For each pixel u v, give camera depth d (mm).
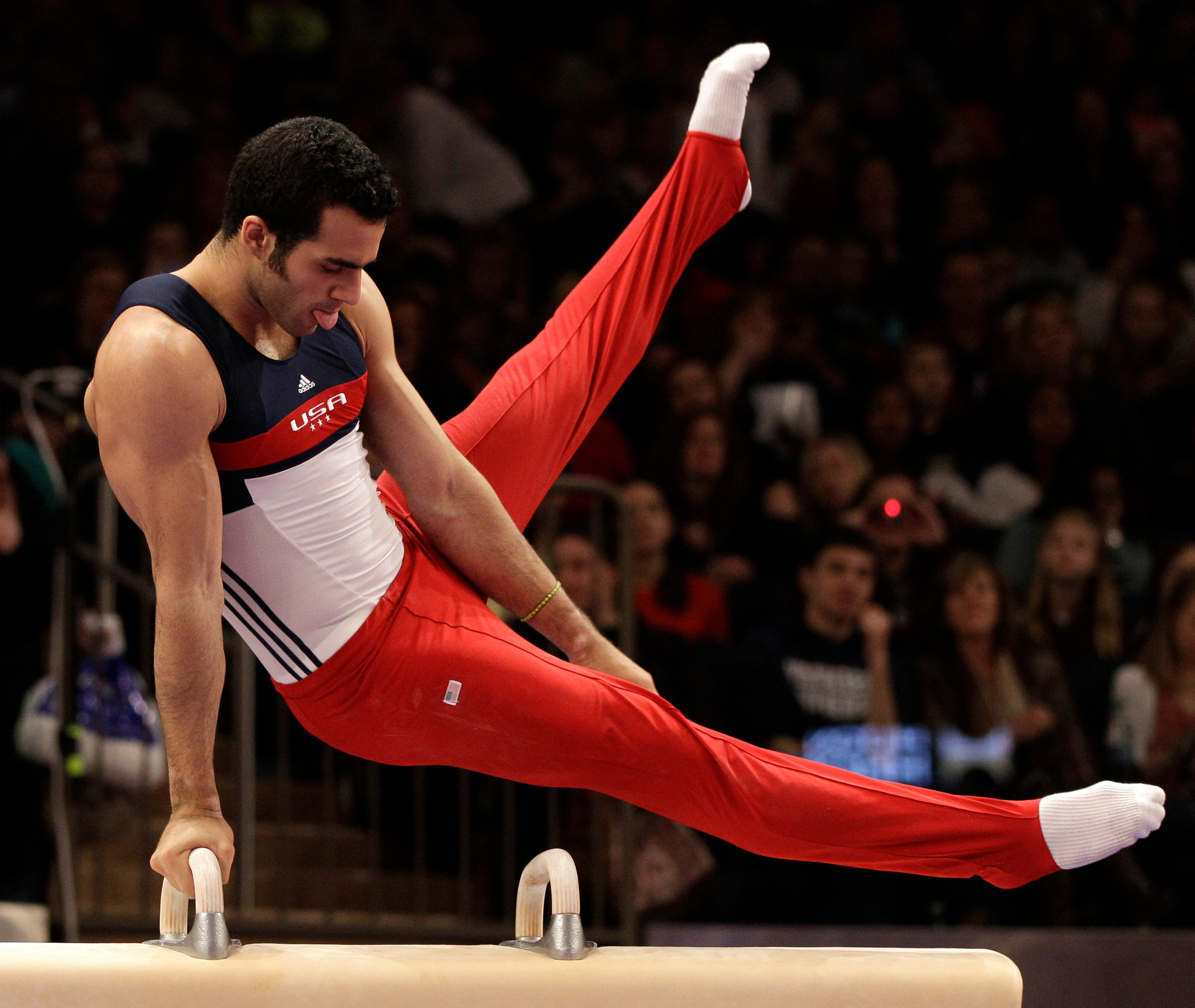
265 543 3916
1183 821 9078
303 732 10117
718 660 9367
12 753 8594
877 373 12789
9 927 7930
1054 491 11977
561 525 10352
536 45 17000
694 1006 3832
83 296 11109
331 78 14867
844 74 16438
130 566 9727
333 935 8227
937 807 4078
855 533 9516
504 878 8734
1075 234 15438
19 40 13805
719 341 12461
